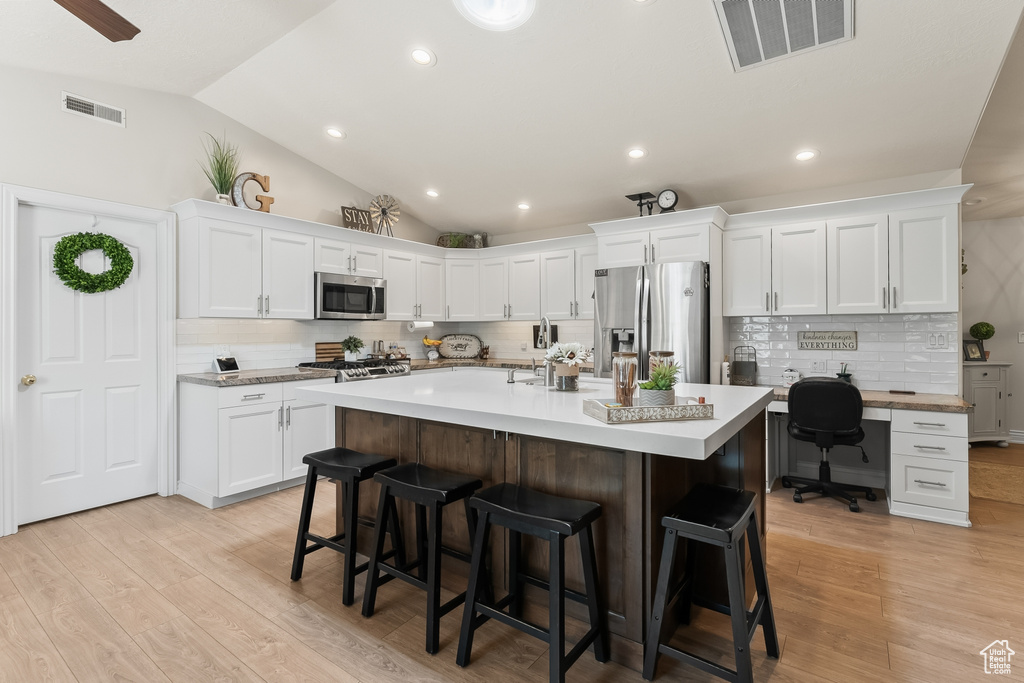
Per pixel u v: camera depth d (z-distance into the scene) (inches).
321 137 159.8
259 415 136.6
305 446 147.6
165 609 82.3
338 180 185.0
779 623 78.7
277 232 154.5
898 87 106.8
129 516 123.6
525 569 79.0
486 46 112.2
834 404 127.5
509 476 80.4
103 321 128.7
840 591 88.6
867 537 112.7
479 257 220.1
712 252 150.9
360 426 103.3
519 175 171.2
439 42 112.3
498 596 82.1
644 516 66.8
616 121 133.6
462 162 166.6
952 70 100.1
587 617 72.9
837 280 141.9
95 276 124.6
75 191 123.3
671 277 150.4
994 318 207.5
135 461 135.3
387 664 68.9
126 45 112.7
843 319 151.3
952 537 112.3
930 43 95.0
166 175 139.9
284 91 137.9
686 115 126.8
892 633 75.8
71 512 124.3
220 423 127.7
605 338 163.8
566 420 64.7
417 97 133.3
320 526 118.3
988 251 208.2
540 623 77.3
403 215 214.5
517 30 106.6
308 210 175.2
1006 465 171.2
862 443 152.9
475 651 72.0
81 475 126.0
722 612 72.2
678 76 113.6
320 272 163.9
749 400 83.4
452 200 198.2
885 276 135.6
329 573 95.2
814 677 66.0
